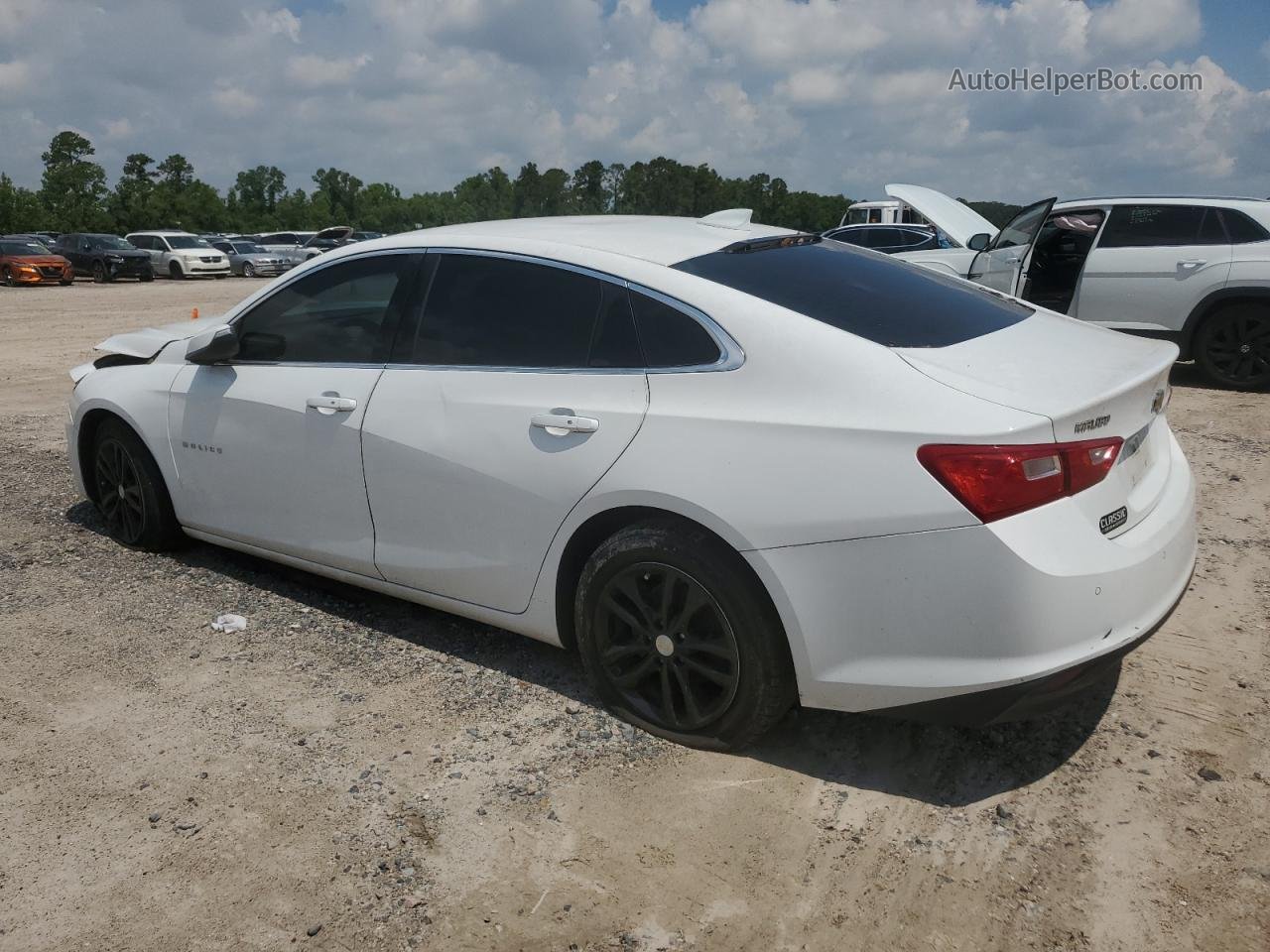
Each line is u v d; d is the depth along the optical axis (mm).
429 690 3514
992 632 2582
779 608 2816
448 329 3561
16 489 6004
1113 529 2781
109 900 2498
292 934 2385
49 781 2980
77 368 5168
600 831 2740
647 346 3105
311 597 4336
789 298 3080
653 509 3039
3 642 3896
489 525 3385
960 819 2779
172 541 4781
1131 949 2307
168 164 105750
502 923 2414
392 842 2703
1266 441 6867
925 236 18078
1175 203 8922
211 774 3010
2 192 69750
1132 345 3338
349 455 3727
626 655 3189
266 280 33844
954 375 2760
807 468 2738
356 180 121062
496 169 118438
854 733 3211
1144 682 3510
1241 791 2869
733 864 2611
